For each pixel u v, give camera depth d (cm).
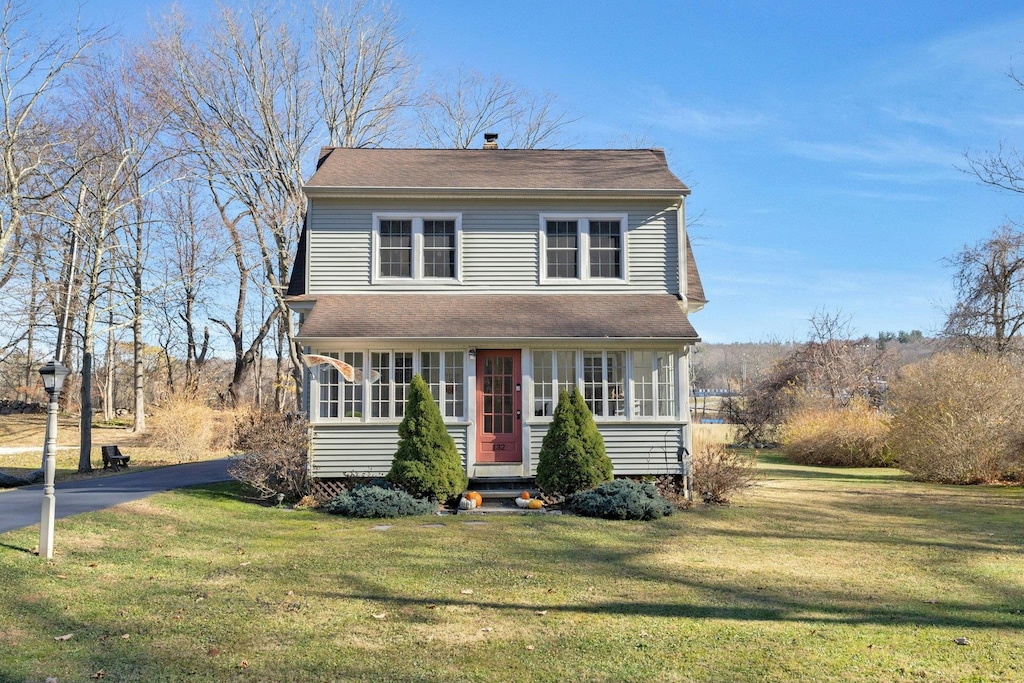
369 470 1488
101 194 2327
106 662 580
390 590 814
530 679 560
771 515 1380
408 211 1673
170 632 654
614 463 1512
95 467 2398
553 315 1576
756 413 3578
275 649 617
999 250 2578
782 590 831
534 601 777
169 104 2712
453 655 611
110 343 4138
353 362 1511
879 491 1812
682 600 785
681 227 1694
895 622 709
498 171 1819
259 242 2991
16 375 4791
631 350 1539
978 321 2639
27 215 2358
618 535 1160
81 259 2497
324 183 1659
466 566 936
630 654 615
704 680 560
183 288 3067
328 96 3147
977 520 1341
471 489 1520
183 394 3000
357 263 1659
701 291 1783
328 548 1038
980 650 628
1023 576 902
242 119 2953
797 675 570
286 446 1456
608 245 1695
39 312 2898
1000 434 1970
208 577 855
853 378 3659
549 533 1168
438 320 1541
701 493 1530
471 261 1672
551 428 1455
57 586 779
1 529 1031
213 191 3209
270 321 3828
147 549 978
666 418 1522
